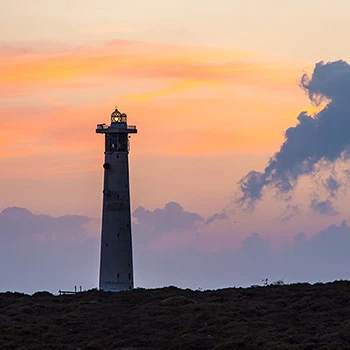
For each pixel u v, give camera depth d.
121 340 162.88
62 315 180.62
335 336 158.25
